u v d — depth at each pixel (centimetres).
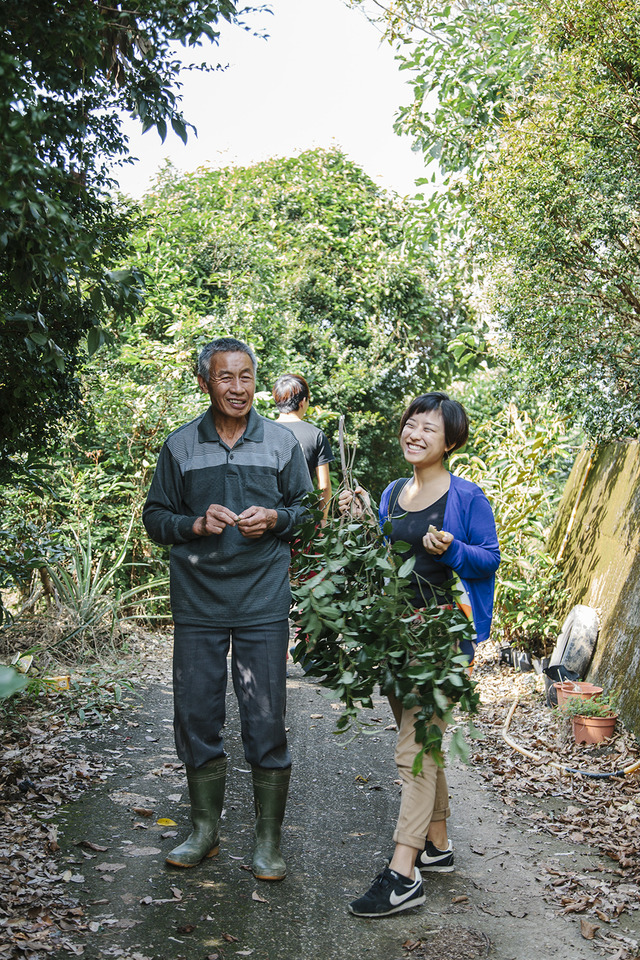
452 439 295
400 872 263
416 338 1459
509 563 637
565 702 470
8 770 347
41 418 385
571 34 496
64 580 591
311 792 370
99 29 225
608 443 659
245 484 290
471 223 641
